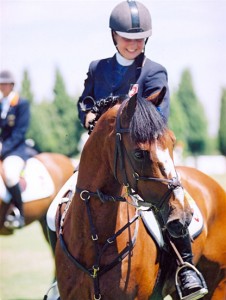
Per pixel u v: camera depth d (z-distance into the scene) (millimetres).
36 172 17359
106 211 8750
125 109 8359
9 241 27031
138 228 9047
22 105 17422
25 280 18859
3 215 17062
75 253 8977
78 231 8938
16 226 17000
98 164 8750
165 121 8227
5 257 22812
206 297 11047
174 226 7953
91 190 8820
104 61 9930
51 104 80500
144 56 9734
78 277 8961
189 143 89500
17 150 17359
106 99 9148
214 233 10938
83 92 10188
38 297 16578
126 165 8273
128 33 9414
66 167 17969
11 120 17344
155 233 9312
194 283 9289
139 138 8039
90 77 10039
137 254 8922
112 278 8742
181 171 11125
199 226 10219
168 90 9648
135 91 9281
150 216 9453
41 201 17219
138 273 8914
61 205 9805
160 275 9531
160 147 8039
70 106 80312
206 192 11031
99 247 8789
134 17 9422
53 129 79500
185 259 9492
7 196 16938
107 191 8734
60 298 9422
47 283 18406
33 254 23438
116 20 9500
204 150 89875
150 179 8023
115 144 8375
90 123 9336
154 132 8055
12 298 16484
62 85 80938
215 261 10898
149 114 8156
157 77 9648
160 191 8008
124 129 8289
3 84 17266
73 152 80125
